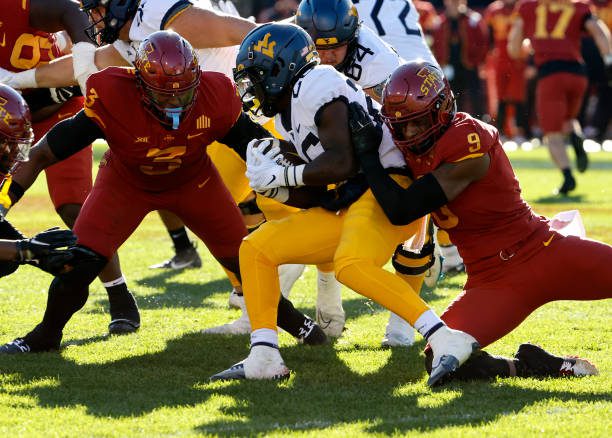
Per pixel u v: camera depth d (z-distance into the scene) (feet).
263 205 62.80
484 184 51.49
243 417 46.26
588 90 211.61
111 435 43.70
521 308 52.54
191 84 51.93
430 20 192.34
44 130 70.69
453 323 51.88
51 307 57.82
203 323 67.21
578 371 53.21
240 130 56.08
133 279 83.25
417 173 53.16
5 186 54.34
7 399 48.93
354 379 52.95
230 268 60.54
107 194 57.57
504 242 52.21
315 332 60.34
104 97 53.47
